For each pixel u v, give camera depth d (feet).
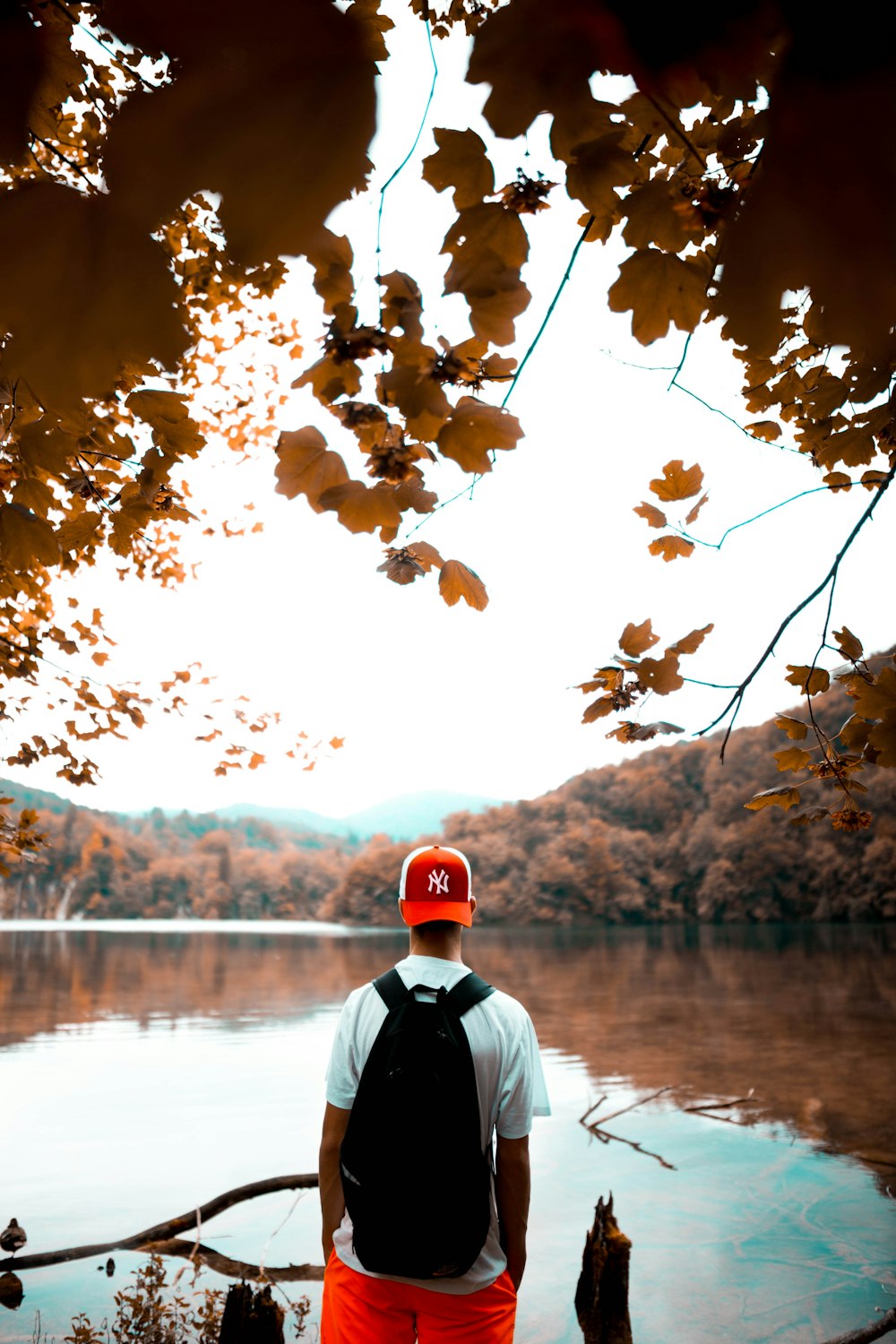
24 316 1.15
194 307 10.80
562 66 1.16
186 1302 16.66
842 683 6.34
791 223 1.06
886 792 114.52
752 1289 18.26
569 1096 36.42
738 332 1.14
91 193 1.12
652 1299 17.92
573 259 3.64
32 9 1.14
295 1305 16.62
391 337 3.37
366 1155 7.20
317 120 1.08
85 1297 16.84
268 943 223.10
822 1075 40.88
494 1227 7.72
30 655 14.99
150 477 6.83
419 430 3.58
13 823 14.90
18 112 1.17
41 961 136.77
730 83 1.09
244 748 17.84
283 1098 34.83
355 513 3.86
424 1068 7.30
